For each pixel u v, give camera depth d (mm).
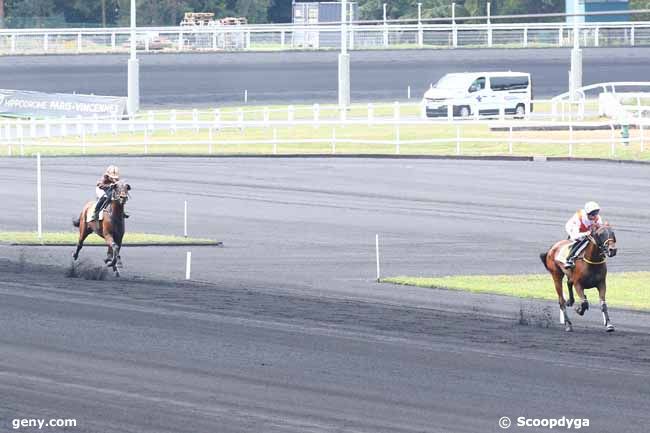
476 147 56438
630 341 21375
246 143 58219
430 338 21203
